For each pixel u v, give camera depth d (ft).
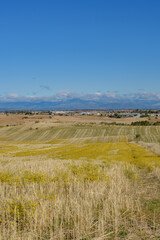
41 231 26.43
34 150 189.06
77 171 53.16
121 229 26.89
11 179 43.88
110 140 316.19
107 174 50.52
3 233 24.08
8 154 153.69
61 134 387.34
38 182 43.68
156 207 34.32
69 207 32.96
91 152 152.35
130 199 37.14
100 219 28.12
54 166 64.80
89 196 36.63
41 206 29.63
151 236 24.97
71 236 25.55
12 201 30.09
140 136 326.24
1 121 552.82
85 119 587.68
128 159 108.88
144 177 59.11
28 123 509.35
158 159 104.01
